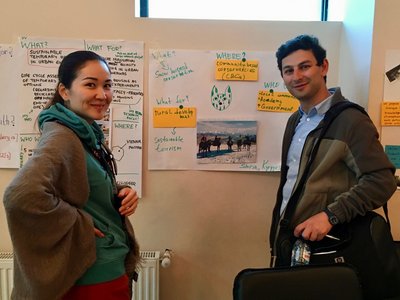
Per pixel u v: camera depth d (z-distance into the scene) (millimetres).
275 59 1661
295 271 1053
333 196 1176
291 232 1217
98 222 1030
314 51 1233
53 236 850
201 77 1654
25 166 828
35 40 1592
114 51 1617
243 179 1725
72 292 967
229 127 1682
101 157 1104
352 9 1606
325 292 1032
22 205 781
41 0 1586
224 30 1647
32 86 1612
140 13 1756
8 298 1601
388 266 1079
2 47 1595
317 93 1254
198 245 1749
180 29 1636
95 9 1604
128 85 1635
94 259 961
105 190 1055
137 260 1200
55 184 882
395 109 1479
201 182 1714
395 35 1458
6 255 1643
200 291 1776
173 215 1727
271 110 1680
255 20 1649
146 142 1675
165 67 1642
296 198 1211
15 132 1633
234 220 1741
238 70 1654
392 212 1533
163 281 1768
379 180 1079
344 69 1683
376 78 1474
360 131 1112
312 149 1195
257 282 1035
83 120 1015
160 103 1655
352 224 1115
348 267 1057
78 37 1609
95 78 1045
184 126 1672
